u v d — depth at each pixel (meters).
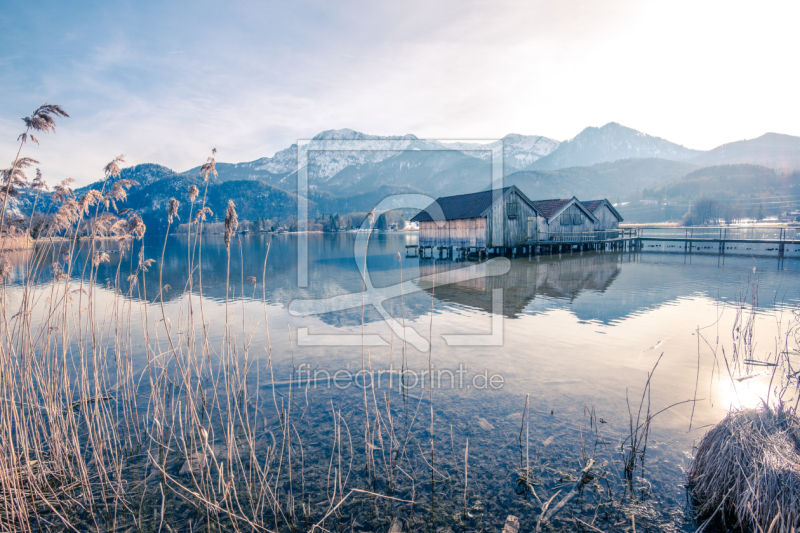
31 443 5.19
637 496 3.97
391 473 4.50
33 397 5.33
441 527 3.70
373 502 4.07
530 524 3.69
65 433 4.95
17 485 4.09
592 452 4.73
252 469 4.63
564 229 33.06
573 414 5.62
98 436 4.92
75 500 4.18
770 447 3.55
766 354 7.76
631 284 16.33
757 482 3.38
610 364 7.45
